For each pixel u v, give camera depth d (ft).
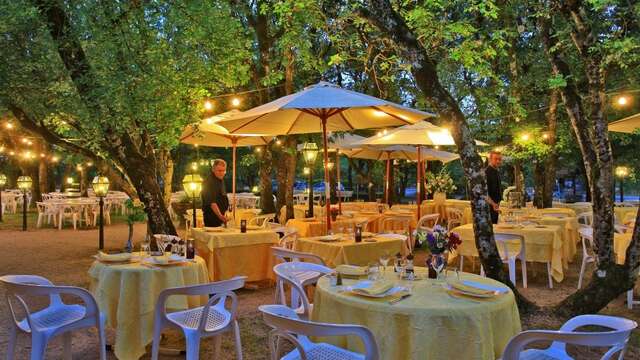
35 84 25.07
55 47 24.26
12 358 13.42
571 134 47.78
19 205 82.89
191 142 33.32
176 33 26.78
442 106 17.88
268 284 25.88
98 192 38.91
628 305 20.84
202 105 30.96
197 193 26.23
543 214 33.99
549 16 19.84
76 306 14.89
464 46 25.32
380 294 11.73
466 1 24.16
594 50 18.13
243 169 96.27
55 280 27.32
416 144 32.04
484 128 46.75
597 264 18.04
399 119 25.45
